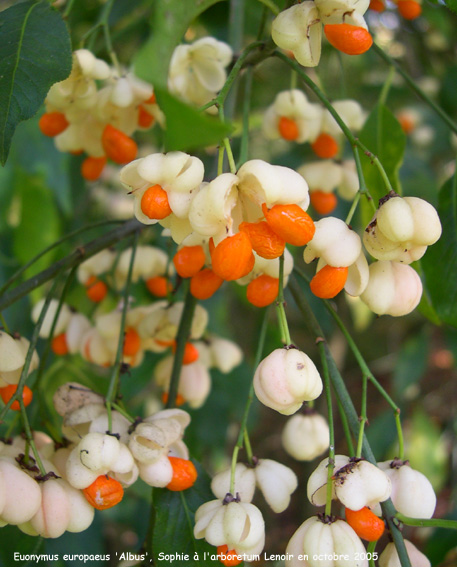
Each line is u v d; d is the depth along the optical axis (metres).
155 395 0.46
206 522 0.22
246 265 0.20
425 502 0.23
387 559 0.23
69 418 0.24
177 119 0.18
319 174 0.30
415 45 0.45
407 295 0.23
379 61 0.43
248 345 0.53
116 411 0.24
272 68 0.39
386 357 0.62
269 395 0.22
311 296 0.41
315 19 0.22
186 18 0.20
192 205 0.20
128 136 0.28
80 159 0.38
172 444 0.24
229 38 0.31
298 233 0.20
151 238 0.34
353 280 0.22
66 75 0.22
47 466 0.23
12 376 0.25
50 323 0.29
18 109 0.22
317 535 0.22
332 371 0.24
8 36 0.22
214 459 0.44
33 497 0.22
